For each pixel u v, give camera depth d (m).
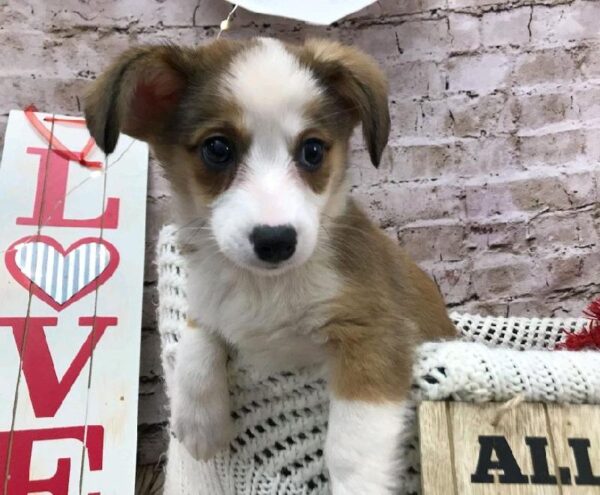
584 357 0.25
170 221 0.42
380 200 0.50
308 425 0.28
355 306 0.27
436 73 0.49
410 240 0.50
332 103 0.28
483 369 0.24
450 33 0.49
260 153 0.26
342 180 0.30
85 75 0.49
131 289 0.44
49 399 0.41
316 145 0.27
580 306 0.50
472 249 0.50
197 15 0.49
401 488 0.25
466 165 0.50
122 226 0.46
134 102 0.29
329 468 0.26
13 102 0.49
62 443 0.40
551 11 0.48
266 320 0.28
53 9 0.49
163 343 0.35
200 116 0.27
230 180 0.27
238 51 0.28
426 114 0.49
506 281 0.50
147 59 0.27
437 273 0.50
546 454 0.22
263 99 0.26
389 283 0.30
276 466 0.28
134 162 0.47
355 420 0.25
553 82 0.49
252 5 0.43
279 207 0.25
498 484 0.21
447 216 0.50
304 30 0.48
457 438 0.22
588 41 0.48
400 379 0.26
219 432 0.29
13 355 0.41
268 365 0.29
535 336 0.39
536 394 0.23
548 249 0.50
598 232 0.49
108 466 0.40
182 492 0.31
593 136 0.49
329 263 0.28
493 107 0.49
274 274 0.26
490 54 0.49
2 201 0.44
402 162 0.49
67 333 0.42
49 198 0.45
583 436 0.22
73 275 0.44
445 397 0.24
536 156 0.49
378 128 0.29
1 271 0.43
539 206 0.50
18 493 0.39
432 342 0.29
